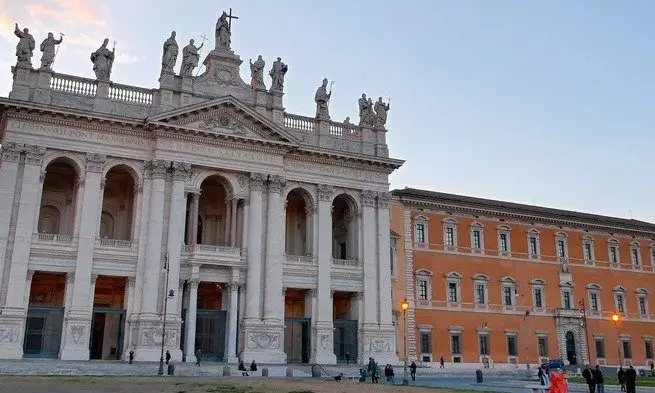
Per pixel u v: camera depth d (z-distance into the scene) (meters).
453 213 67.38
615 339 73.38
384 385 37.12
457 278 65.75
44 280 51.00
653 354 75.56
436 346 62.81
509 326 67.19
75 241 47.59
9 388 26.84
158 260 48.69
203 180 53.03
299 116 57.53
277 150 54.47
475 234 68.25
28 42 49.12
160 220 49.44
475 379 49.62
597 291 73.75
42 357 45.53
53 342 46.25
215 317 51.06
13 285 44.94
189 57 53.56
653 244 79.81
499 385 41.34
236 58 55.84
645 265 78.56
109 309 47.97
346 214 60.81
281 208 54.16
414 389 33.53
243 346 50.22
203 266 50.62
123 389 28.09
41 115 47.84
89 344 46.34
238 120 53.41
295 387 32.09
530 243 71.25
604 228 76.25
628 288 76.19
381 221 58.22
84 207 48.06
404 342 56.34
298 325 55.69
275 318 51.47
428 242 65.31
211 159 52.12
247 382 34.81
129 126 50.03
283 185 54.69
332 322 54.22
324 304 54.16
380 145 59.81
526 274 69.75
